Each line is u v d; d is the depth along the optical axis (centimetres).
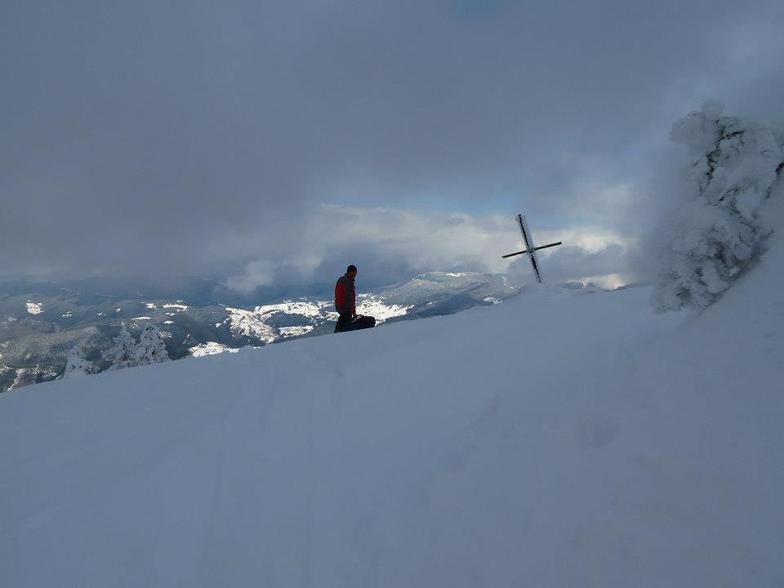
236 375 702
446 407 417
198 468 373
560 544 186
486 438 299
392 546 244
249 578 245
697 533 154
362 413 455
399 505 278
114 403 602
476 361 529
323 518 286
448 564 214
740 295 229
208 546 274
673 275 254
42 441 470
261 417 483
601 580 161
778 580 126
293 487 329
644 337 333
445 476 282
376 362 650
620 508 182
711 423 184
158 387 669
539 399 307
